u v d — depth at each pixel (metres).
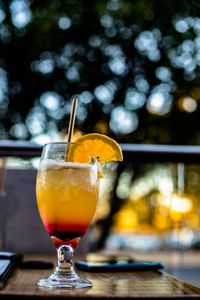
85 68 8.23
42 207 0.78
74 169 0.77
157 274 0.90
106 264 0.94
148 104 8.02
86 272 0.91
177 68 8.34
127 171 4.36
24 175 1.64
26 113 7.92
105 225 4.48
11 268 0.83
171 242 2.19
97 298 0.61
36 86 8.12
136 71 8.24
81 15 8.54
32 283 0.73
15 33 8.33
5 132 7.79
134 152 2.10
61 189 0.76
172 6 8.55
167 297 0.63
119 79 8.15
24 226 1.61
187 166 2.21
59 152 0.79
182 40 8.47
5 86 8.09
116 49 8.34
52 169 0.77
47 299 0.61
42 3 8.45
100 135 0.84
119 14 8.55
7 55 8.23
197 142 8.00
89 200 0.78
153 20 8.57
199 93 8.28
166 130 8.03
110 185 4.54
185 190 2.21
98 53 8.33
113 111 7.87
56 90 8.14
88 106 7.90
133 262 0.99
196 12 8.54
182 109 8.16
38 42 8.33
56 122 7.66
